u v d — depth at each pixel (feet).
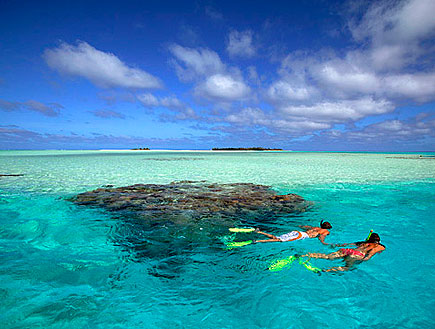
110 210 26.91
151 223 22.99
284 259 16.17
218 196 33.76
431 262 16.02
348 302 11.76
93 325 9.93
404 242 19.31
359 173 60.75
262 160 116.16
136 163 91.45
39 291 12.27
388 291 12.71
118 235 20.13
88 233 20.49
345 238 20.22
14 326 9.67
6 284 12.80
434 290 12.86
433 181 48.06
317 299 11.96
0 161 93.35
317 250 17.71
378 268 15.14
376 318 10.63
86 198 31.76
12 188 38.37
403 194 36.35
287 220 24.75
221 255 16.76
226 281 13.56
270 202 31.07
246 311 11.00
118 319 10.33
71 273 14.17
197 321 10.29
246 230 21.30
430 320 10.55
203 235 20.35
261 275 14.20
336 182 46.88
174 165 84.23
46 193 34.91
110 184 43.45
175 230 21.36
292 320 10.41
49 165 77.61
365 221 24.61
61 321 10.08
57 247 17.87
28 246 17.98
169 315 10.66
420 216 26.20
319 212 27.48
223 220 24.18
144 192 35.94
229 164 89.81
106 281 13.39
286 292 12.53
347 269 14.92
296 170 68.08
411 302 11.80
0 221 23.21
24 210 26.68
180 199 31.81
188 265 15.34
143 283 13.24
